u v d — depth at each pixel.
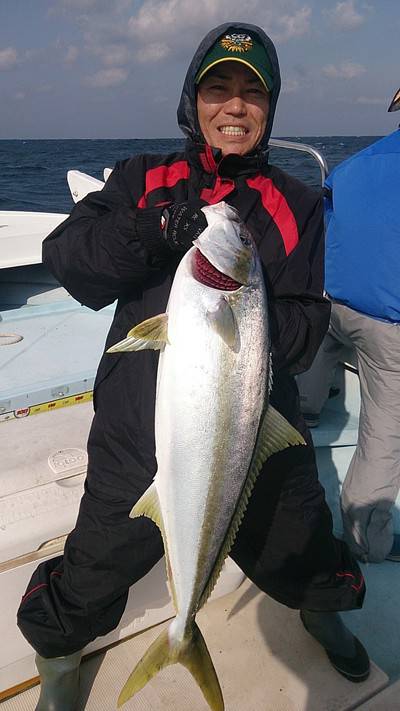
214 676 1.75
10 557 2.02
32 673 2.23
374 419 2.97
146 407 1.88
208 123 1.97
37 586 2.01
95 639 2.25
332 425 4.00
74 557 1.95
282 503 2.07
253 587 2.81
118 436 1.91
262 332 1.65
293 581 2.20
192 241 1.61
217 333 1.59
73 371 2.92
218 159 1.93
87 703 2.21
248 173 1.99
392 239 2.70
